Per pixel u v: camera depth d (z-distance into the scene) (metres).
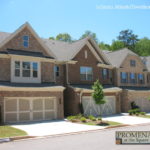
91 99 27.61
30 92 21.88
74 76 27.80
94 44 31.05
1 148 11.36
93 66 29.92
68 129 17.39
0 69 21.67
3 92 20.25
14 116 21.09
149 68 39.12
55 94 23.62
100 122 21.02
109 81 32.34
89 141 12.72
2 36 24.53
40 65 24.22
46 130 16.81
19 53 22.56
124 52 35.69
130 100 32.06
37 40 24.45
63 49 30.27
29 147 11.45
